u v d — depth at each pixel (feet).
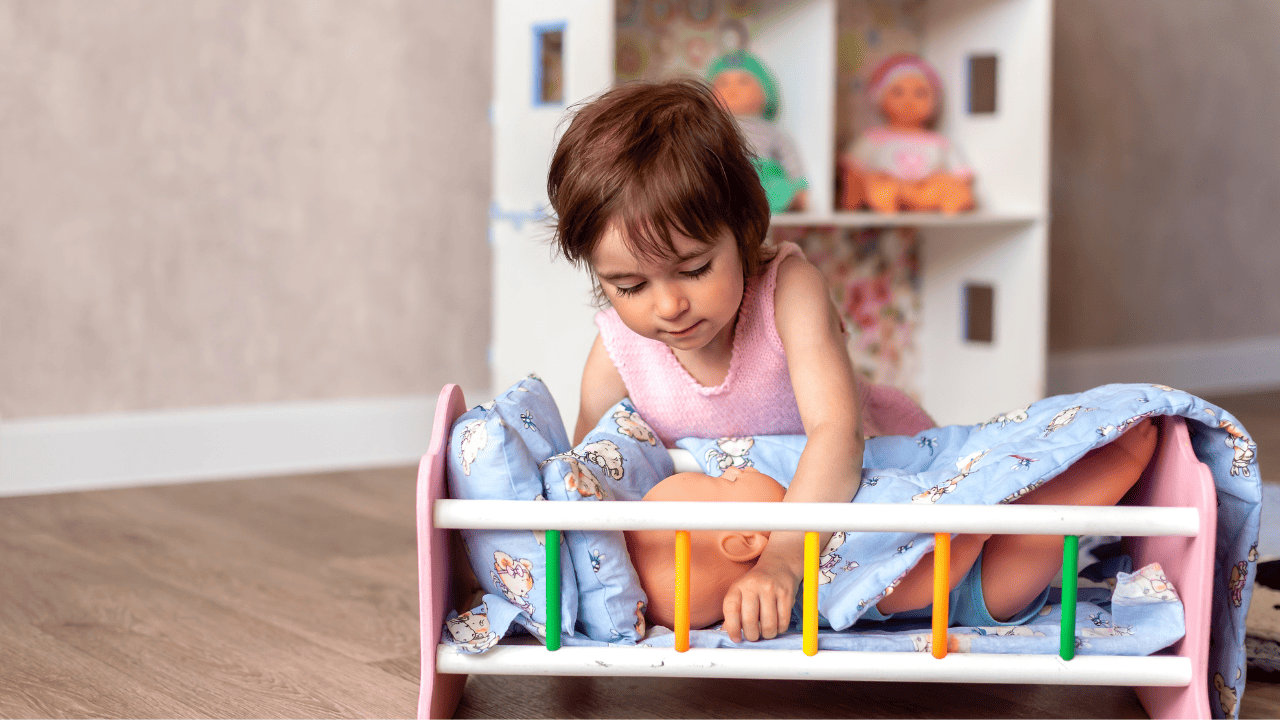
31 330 5.96
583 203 2.87
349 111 6.71
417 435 7.03
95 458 6.11
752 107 6.52
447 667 2.75
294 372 6.67
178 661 3.49
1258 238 9.88
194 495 5.92
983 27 7.29
